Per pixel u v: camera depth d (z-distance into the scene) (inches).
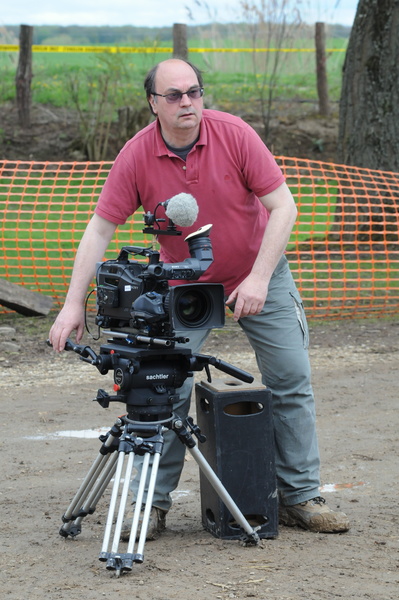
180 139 169.6
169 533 182.5
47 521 190.5
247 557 164.7
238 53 930.1
